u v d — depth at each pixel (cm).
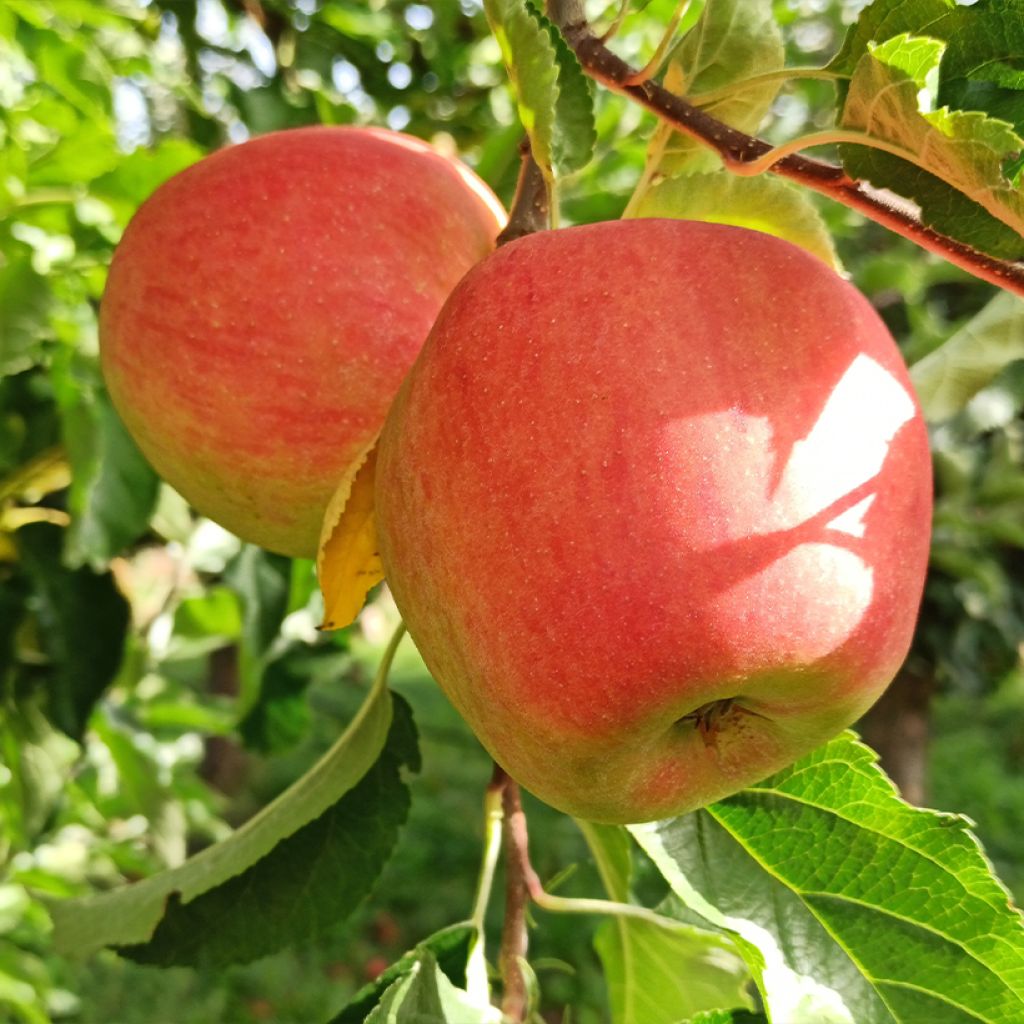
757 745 14
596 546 11
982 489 53
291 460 16
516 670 12
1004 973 14
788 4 40
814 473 12
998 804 107
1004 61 13
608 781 13
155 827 33
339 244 15
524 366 12
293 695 30
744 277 12
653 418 12
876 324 13
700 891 15
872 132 12
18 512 27
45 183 24
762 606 11
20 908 39
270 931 19
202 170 17
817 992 15
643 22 37
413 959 15
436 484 12
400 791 19
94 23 28
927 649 56
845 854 15
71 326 23
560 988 71
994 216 13
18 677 27
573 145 15
